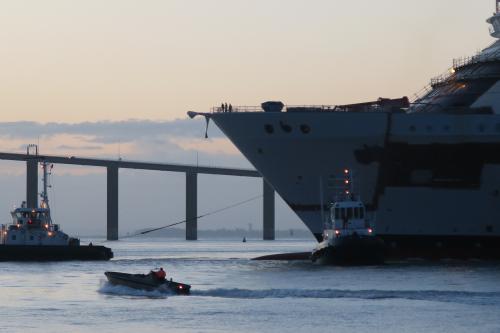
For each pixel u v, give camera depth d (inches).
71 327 7746.1
